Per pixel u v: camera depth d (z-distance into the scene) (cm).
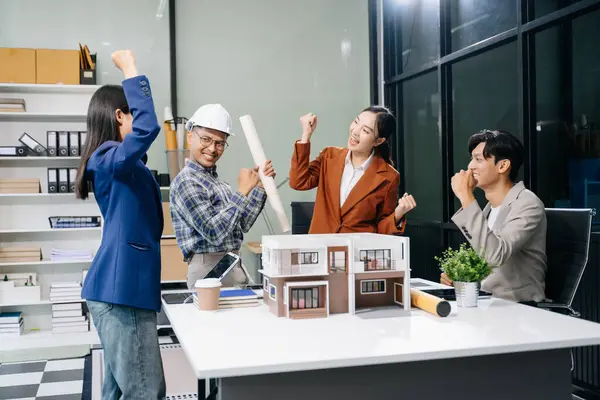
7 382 401
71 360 459
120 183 183
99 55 531
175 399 256
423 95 537
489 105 438
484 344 150
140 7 538
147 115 179
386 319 181
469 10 462
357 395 148
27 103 518
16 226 517
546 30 373
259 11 570
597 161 338
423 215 542
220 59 561
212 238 233
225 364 133
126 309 180
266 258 203
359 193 261
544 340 154
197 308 202
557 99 365
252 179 240
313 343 152
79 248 527
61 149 500
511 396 160
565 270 234
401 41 570
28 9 517
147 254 184
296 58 580
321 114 587
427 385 154
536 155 384
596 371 336
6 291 488
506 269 233
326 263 187
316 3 584
